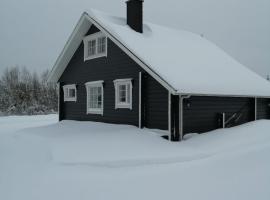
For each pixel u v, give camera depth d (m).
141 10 15.60
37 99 42.78
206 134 12.39
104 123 15.20
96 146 10.52
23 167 8.59
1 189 6.72
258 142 10.78
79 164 8.62
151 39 15.32
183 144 10.99
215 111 14.02
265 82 18.12
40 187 6.77
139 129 12.76
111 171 7.97
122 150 9.92
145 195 6.05
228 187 6.26
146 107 13.07
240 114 15.75
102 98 15.62
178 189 6.29
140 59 12.47
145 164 8.64
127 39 13.77
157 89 12.61
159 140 11.25
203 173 7.27
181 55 15.09
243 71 17.78
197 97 13.05
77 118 17.75
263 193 5.89
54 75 18.89
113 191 6.34
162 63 12.80
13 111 38.84
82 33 16.78
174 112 11.91
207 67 15.19
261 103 17.42
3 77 55.72
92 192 6.32
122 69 14.42
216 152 9.67
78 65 17.62
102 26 14.62
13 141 13.59
